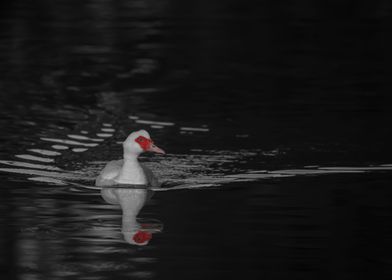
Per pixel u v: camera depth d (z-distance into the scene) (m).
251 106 21.30
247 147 18.19
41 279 11.46
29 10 34.06
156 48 27.64
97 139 18.84
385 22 31.81
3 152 17.78
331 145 18.23
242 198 15.01
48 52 27.08
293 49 27.53
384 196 15.02
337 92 22.55
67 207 14.54
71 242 12.83
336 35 29.61
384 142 18.44
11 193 15.30
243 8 34.62
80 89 22.92
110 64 25.64
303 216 13.98
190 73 24.62
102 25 31.30
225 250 12.45
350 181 15.97
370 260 12.12
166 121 20.09
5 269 11.84
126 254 12.34
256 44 28.19
